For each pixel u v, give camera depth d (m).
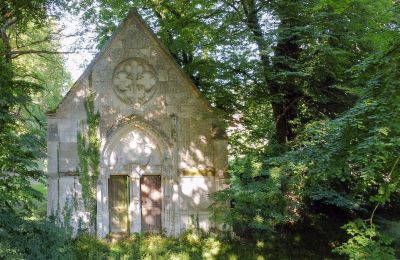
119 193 16.16
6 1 17.27
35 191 12.48
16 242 10.91
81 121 15.80
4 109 12.44
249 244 14.98
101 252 13.57
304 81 15.01
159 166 16.19
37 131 13.80
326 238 15.37
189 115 16.19
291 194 13.62
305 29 13.54
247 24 15.16
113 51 16.12
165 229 15.83
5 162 11.88
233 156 18.06
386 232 14.19
